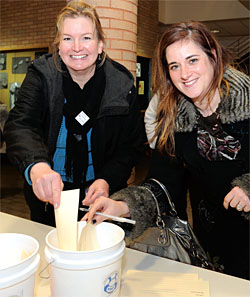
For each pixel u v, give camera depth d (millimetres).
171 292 824
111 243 804
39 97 1392
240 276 1304
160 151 1292
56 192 746
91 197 1108
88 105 1438
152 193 1147
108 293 687
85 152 1493
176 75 1074
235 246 1302
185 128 1210
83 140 1475
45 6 6543
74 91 1423
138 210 1079
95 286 664
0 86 7238
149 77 7754
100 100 1459
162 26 8547
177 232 1124
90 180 1570
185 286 851
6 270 584
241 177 1112
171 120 1242
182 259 1094
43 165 1120
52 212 1587
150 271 932
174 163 1280
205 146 1201
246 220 1261
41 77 1392
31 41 6789
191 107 1208
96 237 823
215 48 1090
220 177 1215
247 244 1282
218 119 1178
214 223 1341
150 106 1653
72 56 1289
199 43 1039
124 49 2541
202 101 1165
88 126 1457
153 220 1127
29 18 6758
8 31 7047
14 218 1308
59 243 732
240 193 1044
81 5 1323
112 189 1478
